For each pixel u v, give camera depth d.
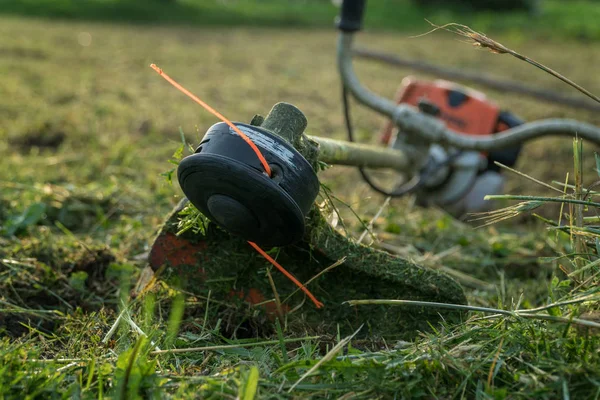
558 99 2.03
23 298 1.36
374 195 2.05
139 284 1.36
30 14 6.65
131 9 7.17
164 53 4.91
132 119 2.78
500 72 4.95
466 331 1.16
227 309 1.29
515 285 1.54
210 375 1.11
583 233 1.20
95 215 1.75
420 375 1.09
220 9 8.00
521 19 8.95
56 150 2.31
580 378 1.07
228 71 4.36
